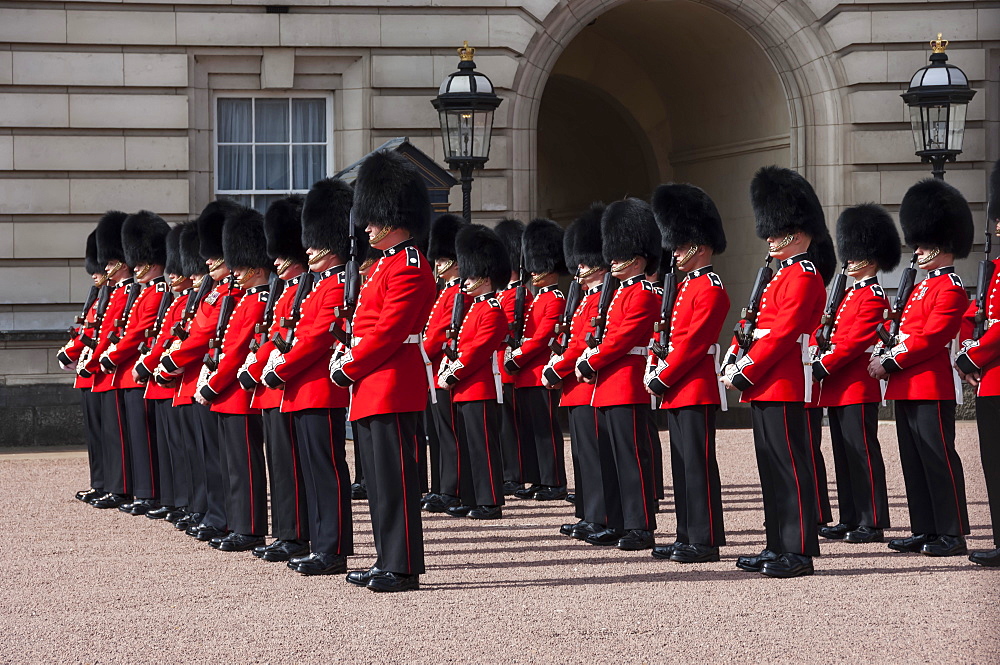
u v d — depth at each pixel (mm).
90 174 20797
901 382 11367
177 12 20906
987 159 22547
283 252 11375
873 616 8719
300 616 8961
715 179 26266
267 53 21188
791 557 10219
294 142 21750
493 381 13633
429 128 21500
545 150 34594
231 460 11758
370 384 9828
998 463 10625
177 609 9234
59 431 20531
